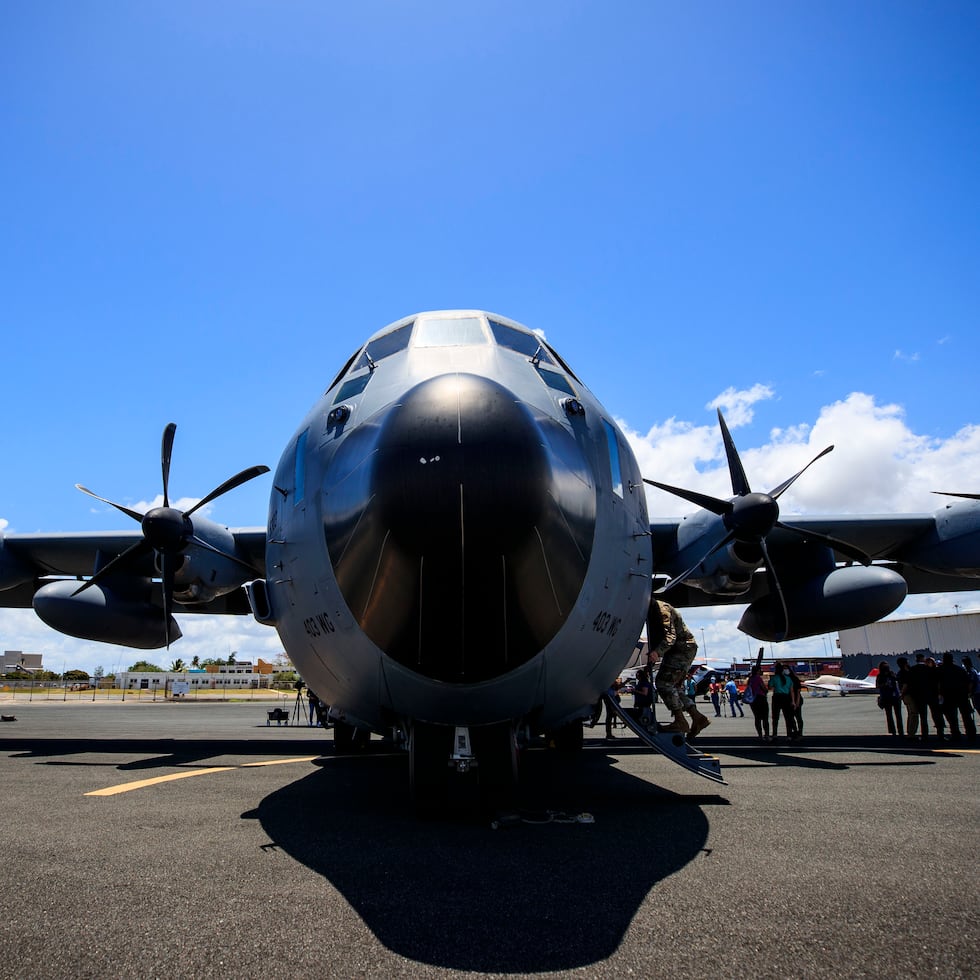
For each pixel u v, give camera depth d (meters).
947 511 12.54
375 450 4.87
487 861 4.29
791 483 9.90
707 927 3.16
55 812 6.08
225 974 2.67
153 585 13.10
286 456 7.00
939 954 2.83
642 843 4.77
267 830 5.26
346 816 5.85
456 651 4.66
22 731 18.98
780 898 3.55
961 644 58.25
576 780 8.26
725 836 5.00
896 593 11.89
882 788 7.41
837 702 43.81
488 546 4.41
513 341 7.36
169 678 116.81
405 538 4.45
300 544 5.75
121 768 9.66
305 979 2.63
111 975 2.66
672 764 10.10
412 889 3.72
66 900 3.56
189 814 5.96
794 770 9.14
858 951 2.87
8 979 2.61
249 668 147.38
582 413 6.19
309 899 3.56
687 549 11.26
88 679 132.12
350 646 5.19
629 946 2.94
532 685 5.17
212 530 11.45
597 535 5.43
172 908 3.43
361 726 6.70
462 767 5.38
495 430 4.66
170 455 10.47
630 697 50.16
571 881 3.86
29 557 13.52
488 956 2.84
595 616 5.42
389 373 6.34
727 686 37.84
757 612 13.48
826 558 12.95
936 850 4.57
